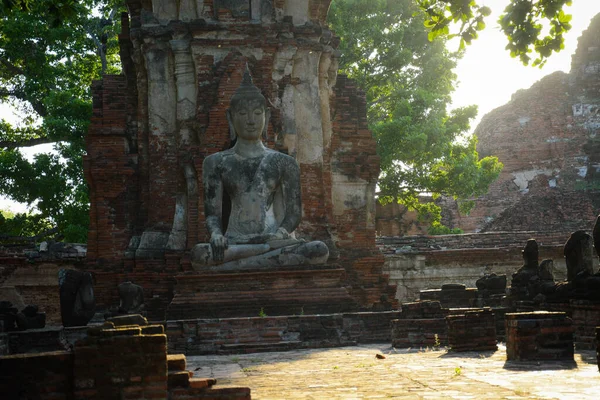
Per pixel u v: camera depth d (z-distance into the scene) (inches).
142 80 880.9
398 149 1424.7
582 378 332.5
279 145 832.3
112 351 271.9
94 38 1451.8
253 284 696.4
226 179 749.9
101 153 883.4
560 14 511.2
